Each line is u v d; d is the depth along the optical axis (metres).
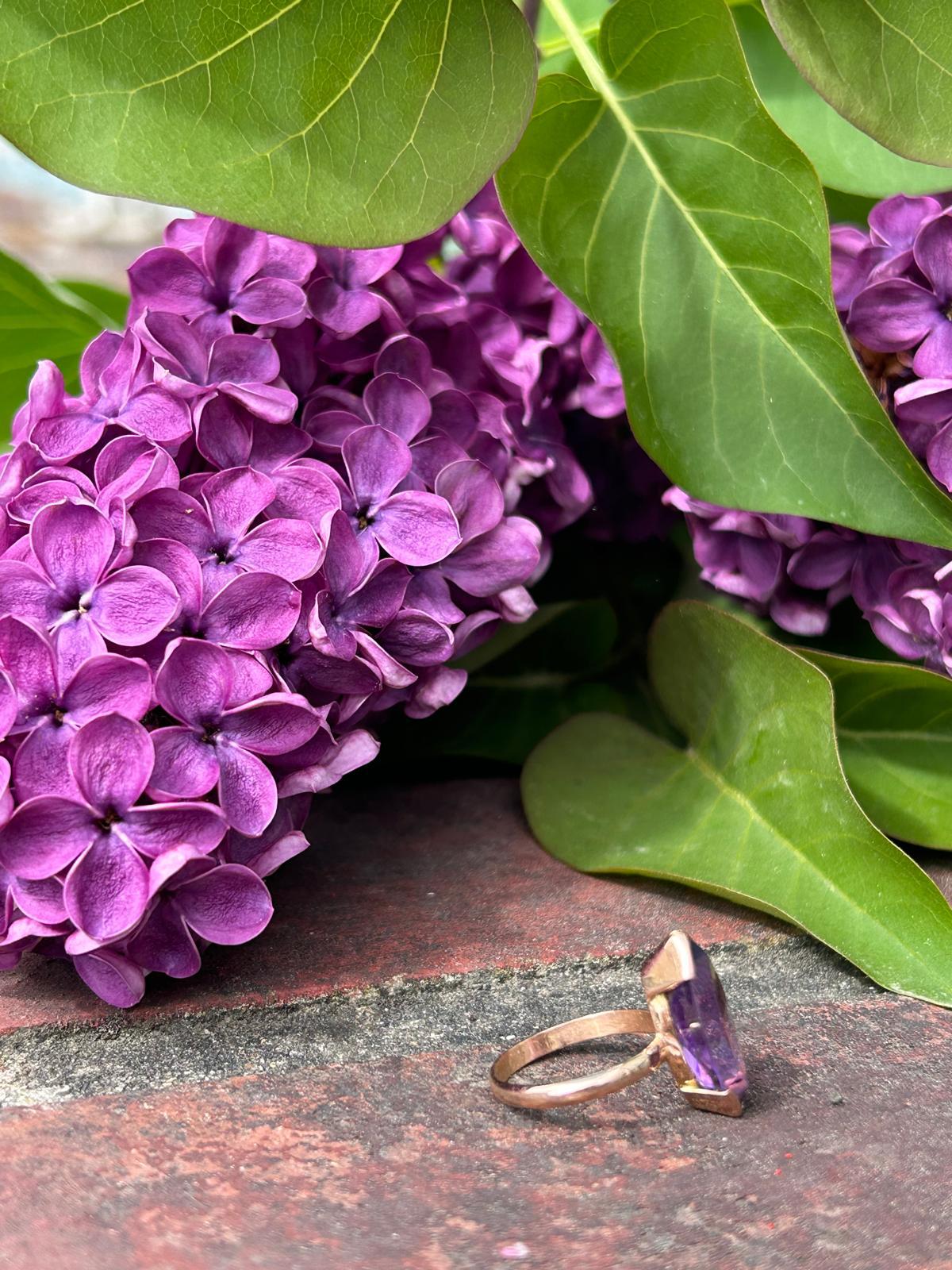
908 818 0.34
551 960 0.31
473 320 0.34
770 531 0.33
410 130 0.30
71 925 0.28
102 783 0.28
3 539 0.29
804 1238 0.26
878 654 0.36
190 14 0.28
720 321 0.32
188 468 0.31
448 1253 0.26
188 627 0.29
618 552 0.39
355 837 0.36
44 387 0.31
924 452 0.32
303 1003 0.30
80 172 0.28
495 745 0.38
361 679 0.30
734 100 0.31
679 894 0.33
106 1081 0.29
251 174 0.29
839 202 0.38
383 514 0.31
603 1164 0.27
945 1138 0.27
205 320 0.31
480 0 0.29
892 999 0.31
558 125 0.32
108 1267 0.25
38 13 0.28
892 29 0.31
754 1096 0.28
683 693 0.35
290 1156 0.27
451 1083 0.29
